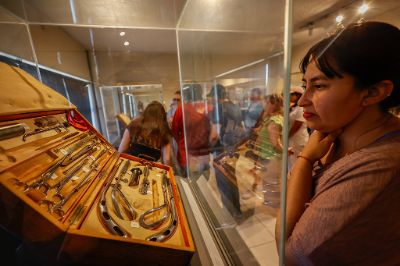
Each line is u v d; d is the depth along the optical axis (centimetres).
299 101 40
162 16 133
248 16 115
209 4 110
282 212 37
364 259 31
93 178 61
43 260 37
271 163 68
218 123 156
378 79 30
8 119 49
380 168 29
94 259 39
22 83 61
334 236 30
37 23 137
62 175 53
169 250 42
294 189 39
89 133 86
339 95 33
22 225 34
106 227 43
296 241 33
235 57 184
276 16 72
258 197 79
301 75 41
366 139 34
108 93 294
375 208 28
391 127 33
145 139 137
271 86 79
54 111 72
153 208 57
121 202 56
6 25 113
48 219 35
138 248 40
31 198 38
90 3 111
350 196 30
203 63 190
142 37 214
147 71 302
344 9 77
